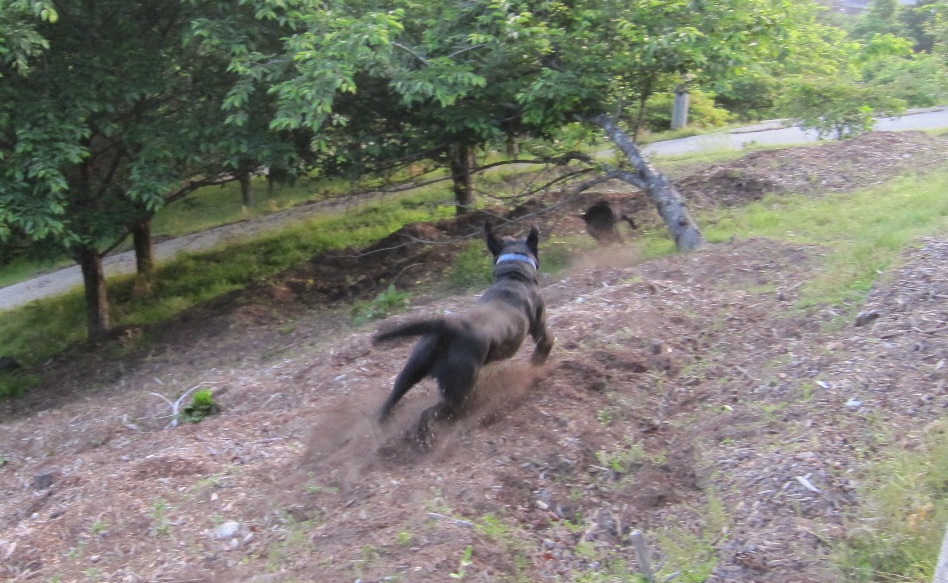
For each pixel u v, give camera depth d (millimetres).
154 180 10797
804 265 8102
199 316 12391
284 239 16703
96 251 13000
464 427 5730
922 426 4832
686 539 4473
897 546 4012
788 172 12539
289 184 12352
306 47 10109
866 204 10141
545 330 6379
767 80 15984
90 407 8977
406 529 4523
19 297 17062
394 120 12094
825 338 6270
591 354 6645
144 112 11938
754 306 7262
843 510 4332
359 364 7574
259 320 11539
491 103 11383
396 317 9508
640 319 7203
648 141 19109
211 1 11094
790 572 4000
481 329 5645
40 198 10297
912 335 5762
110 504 5172
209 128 11023
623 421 5746
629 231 11969
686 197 12508
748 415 5453
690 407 5844
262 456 5844
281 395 7484
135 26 11438
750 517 4469
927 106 21047
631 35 10398
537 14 11258
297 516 4879
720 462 5074
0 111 10148
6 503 6227
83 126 10484
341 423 6098
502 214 13992
